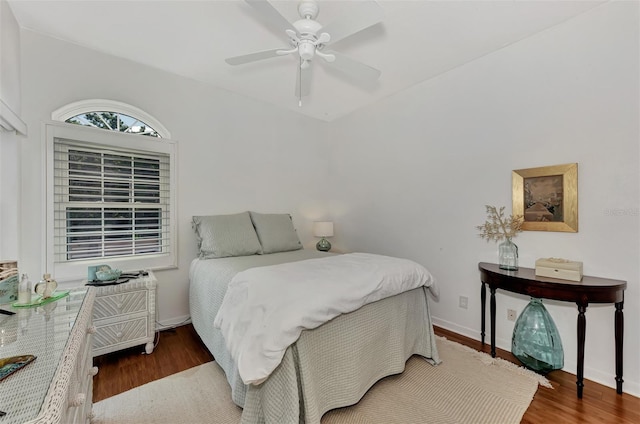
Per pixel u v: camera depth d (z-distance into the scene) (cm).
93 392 184
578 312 189
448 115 290
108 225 260
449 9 201
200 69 288
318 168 431
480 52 256
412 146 325
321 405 156
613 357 194
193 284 270
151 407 171
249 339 141
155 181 286
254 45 246
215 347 208
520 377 203
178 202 298
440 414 166
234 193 342
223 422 160
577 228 209
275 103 375
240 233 300
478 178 266
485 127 261
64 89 238
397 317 206
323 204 437
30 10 202
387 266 208
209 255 279
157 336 267
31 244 221
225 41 241
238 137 345
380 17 154
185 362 223
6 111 181
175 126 297
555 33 219
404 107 333
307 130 418
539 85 227
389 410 169
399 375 205
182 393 184
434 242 304
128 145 268
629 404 175
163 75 289
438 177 299
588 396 183
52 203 230
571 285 182
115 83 262
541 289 193
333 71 289
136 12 205
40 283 148
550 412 168
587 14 203
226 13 206
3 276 145
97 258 254
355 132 400
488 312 259
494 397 181
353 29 166
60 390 74
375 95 348
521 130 237
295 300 151
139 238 277
